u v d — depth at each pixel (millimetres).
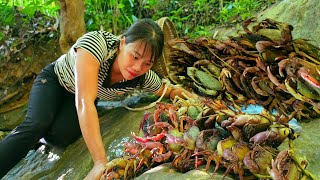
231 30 3018
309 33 2381
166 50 2365
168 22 2453
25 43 3576
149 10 3893
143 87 2230
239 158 1353
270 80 1738
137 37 1768
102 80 2096
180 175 1463
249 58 1829
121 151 1970
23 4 3979
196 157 1461
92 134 1771
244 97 1861
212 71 1930
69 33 2922
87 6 3680
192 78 1963
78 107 1829
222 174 1430
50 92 2211
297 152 1517
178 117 1646
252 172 1316
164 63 2377
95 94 1884
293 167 1272
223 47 1890
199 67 1988
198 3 3496
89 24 3646
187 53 2066
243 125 1440
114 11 3617
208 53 1987
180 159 1506
